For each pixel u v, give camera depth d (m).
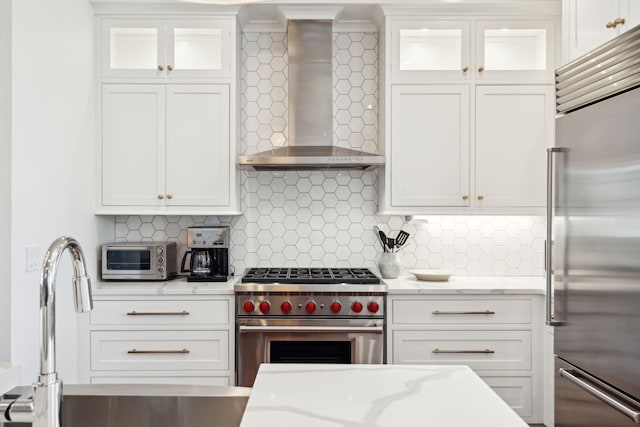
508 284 2.93
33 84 2.25
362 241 3.37
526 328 2.76
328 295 2.71
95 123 2.96
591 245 1.92
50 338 0.88
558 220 2.17
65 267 2.56
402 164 3.01
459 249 3.36
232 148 2.99
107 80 2.96
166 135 2.97
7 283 2.06
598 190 1.88
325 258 3.37
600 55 1.91
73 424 1.20
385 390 1.06
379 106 3.29
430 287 2.78
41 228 2.32
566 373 2.06
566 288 2.10
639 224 1.66
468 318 2.76
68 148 2.60
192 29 3.04
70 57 2.62
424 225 3.36
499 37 3.22
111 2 2.89
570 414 2.08
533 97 3.00
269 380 1.13
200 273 3.05
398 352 2.75
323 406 0.97
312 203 3.36
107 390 1.22
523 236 3.35
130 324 2.72
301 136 3.12
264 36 3.35
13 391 1.27
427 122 3.01
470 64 3.01
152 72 2.97
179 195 2.98
